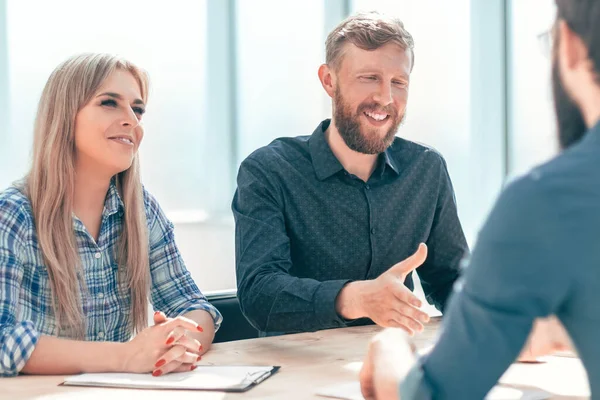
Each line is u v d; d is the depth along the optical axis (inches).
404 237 81.4
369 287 57.1
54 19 155.4
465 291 25.7
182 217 169.9
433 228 83.9
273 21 176.4
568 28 25.1
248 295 69.1
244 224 75.0
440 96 183.2
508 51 182.9
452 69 183.9
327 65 78.5
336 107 77.3
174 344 52.3
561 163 24.1
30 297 61.6
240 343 63.4
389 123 76.3
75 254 63.6
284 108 177.8
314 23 178.4
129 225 67.7
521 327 24.3
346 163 79.4
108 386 48.5
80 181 65.4
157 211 73.4
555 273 23.3
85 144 63.9
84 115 63.7
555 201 23.2
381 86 74.7
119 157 64.5
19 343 52.9
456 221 83.8
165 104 168.6
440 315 77.9
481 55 184.5
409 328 53.8
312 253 78.6
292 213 78.0
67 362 52.7
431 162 83.1
